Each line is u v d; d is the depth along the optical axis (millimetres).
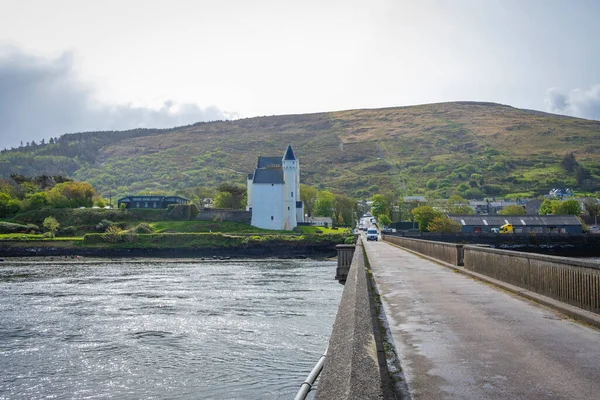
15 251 127938
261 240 134500
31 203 164000
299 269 84875
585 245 132750
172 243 133750
